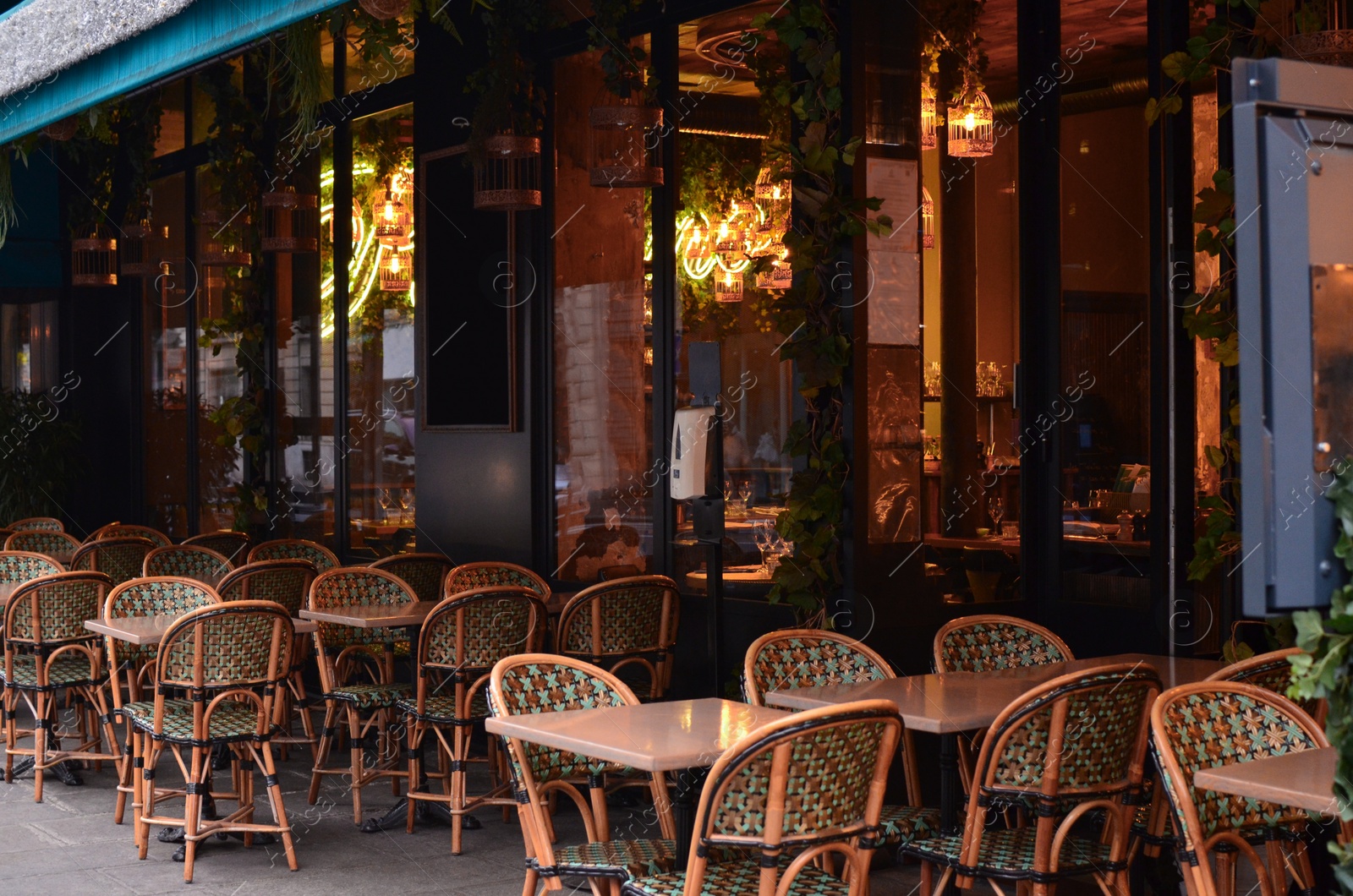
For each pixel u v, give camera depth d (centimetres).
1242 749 324
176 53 434
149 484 1092
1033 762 346
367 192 836
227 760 556
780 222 590
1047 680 416
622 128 624
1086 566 564
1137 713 353
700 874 302
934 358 565
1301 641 187
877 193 537
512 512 723
